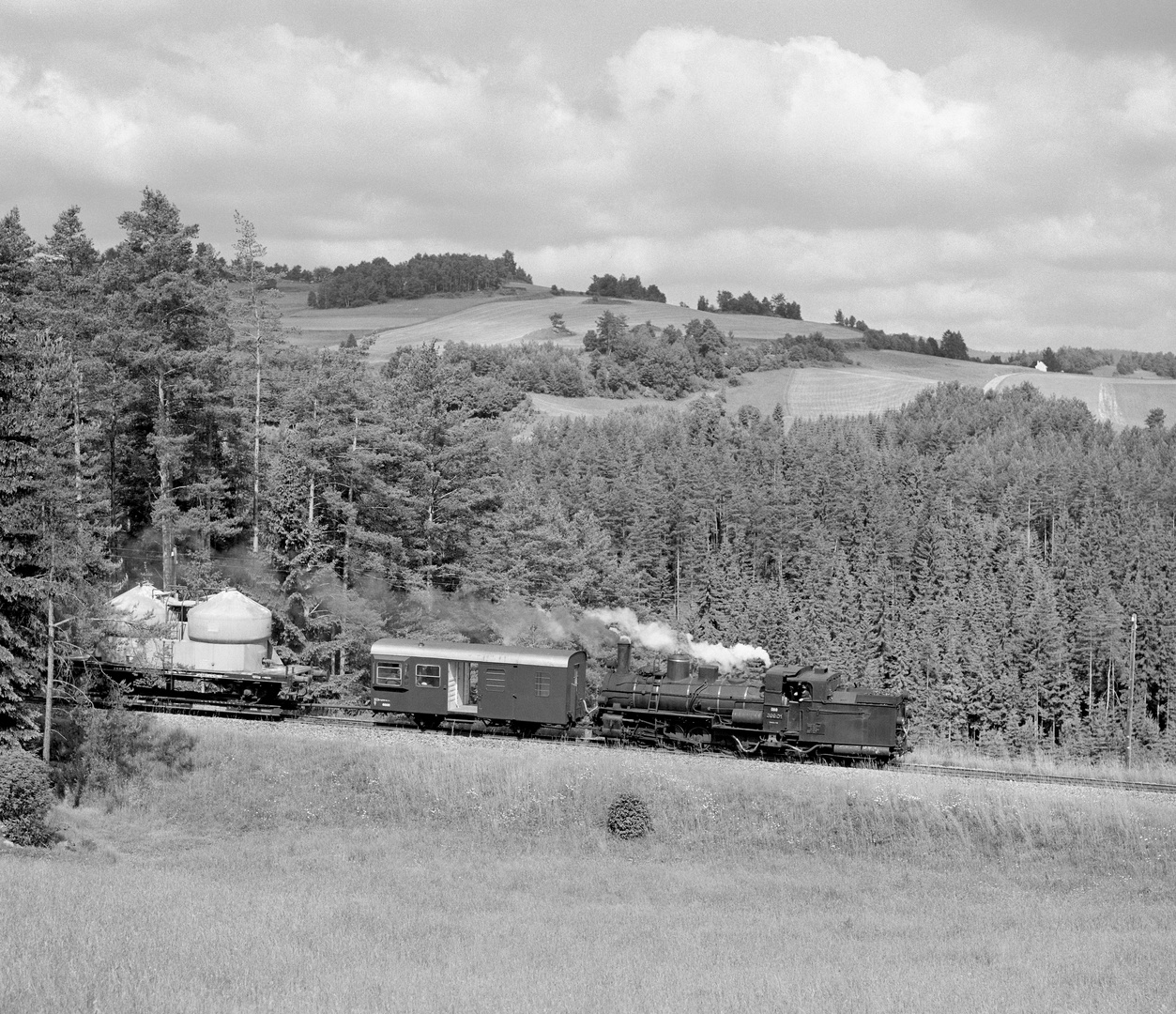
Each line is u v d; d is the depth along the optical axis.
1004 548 122.19
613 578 82.06
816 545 118.69
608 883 33.69
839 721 41.91
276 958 22.89
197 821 38.69
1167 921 30.70
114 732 41.94
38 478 36.84
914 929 29.19
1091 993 22.77
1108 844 35.72
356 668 57.59
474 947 25.09
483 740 43.00
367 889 31.66
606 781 39.44
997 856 35.91
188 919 25.39
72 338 53.66
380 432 55.94
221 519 56.78
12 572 37.09
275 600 52.16
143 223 54.59
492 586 63.91
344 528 54.75
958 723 91.38
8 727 37.34
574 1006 20.31
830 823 37.41
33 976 20.62
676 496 122.19
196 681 46.69
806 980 22.81
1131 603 102.00
